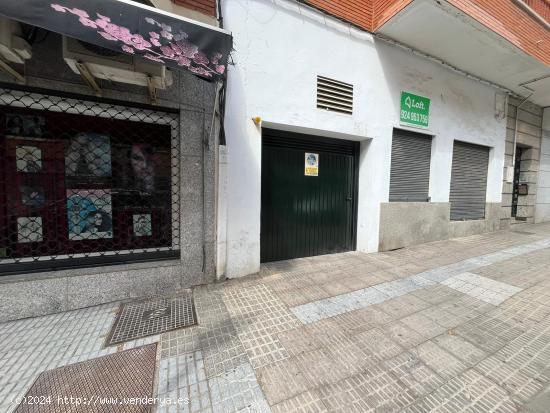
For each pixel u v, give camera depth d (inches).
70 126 112.9
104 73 96.1
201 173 130.2
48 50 100.1
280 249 173.6
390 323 100.3
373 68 180.9
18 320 101.3
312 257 183.3
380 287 133.0
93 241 120.0
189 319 101.9
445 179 231.0
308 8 153.3
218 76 95.4
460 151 248.4
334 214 192.9
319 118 161.6
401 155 207.9
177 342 87.6
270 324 98.8
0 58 87.3
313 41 156.1
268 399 65.3
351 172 197.8
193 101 125.8
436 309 111.2
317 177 183.5
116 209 123.0
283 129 162.9
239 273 143.8
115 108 114.0
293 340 89.2
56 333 92.4
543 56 212.1
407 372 74.9
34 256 109.8
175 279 127.1
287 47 147.9
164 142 128.3
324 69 161.5
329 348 85.2
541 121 320.2
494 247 212.1
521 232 274.4
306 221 181.6
